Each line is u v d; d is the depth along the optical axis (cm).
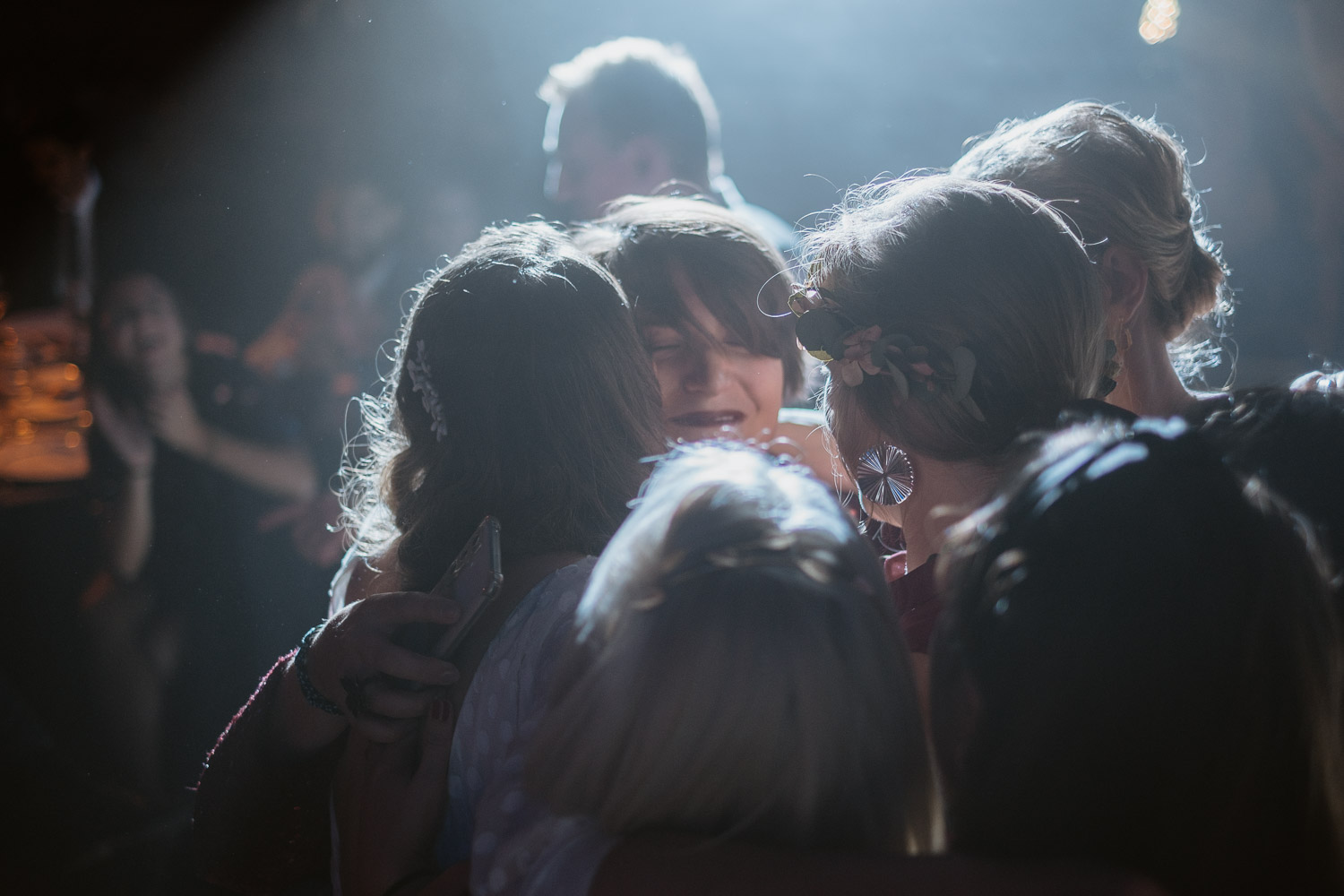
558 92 359
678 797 73
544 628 101
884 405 112
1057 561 70
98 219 429
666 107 321
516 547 111
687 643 73
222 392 289
